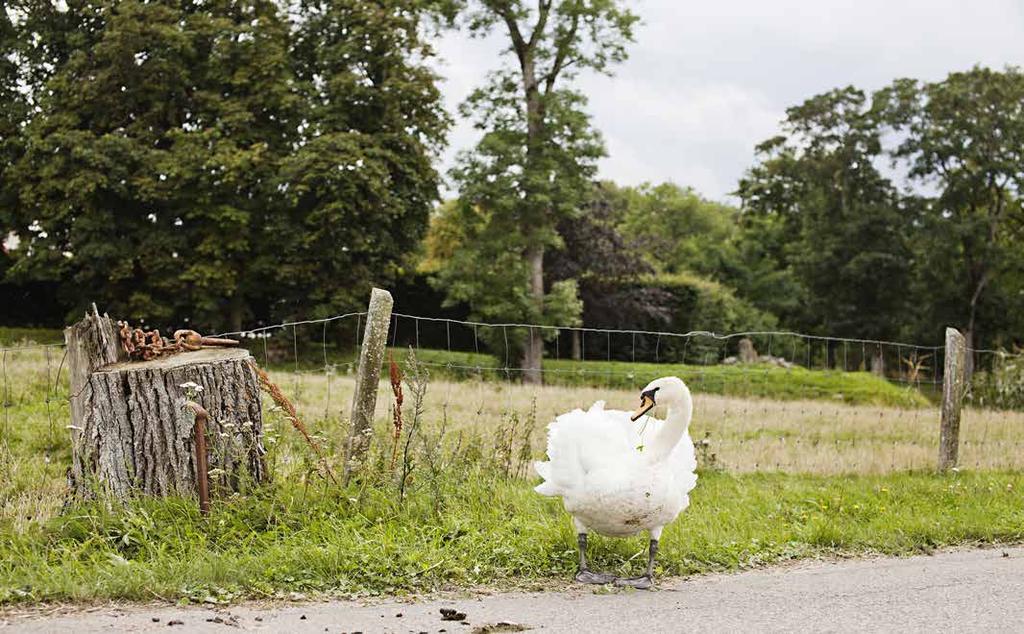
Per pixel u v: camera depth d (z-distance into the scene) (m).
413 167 39.47
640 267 48.34
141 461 7.75
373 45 38.97
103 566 6.64
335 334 39.44
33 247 37.41
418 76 39.72
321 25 40.34
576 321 38.84
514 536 7.95
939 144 47.97
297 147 38.47
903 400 27.00
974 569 7.96
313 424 11.05
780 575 7.70
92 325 7.91
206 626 5.62
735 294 67.69
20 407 13.96
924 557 8.61
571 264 46.38
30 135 36.84
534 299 38.31
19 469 10.29
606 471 7.01
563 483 7.16
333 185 35.94
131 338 8.19
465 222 39.41
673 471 7.30
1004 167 46.41
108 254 35.97
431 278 40.09
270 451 8.56
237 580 6.59
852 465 13.19
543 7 39.66
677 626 5.96
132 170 36.75
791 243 62.75
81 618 5.74
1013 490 11.89
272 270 38.22
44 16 39.38
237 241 36.84
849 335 50.94
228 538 7.28
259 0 39.91
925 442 15.62
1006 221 51.88
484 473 9.66
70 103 37.00
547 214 39.81
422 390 8.55
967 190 47.44
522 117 39.19
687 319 51.69
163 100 38.09
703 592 7.00
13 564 6.71
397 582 6.84
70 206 35.91
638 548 8.01
